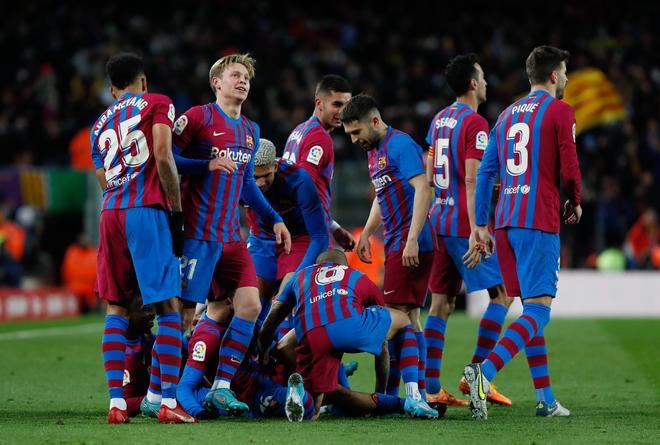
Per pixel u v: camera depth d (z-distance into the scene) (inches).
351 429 858.1
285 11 4148.6
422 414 938.7
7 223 2731.3
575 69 3779.5
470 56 1122.0
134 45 3767.2
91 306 2748.5
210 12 4015.8
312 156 1130.7
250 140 986.7
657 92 3708.2
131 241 902.4
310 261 1090.1
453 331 2027.6
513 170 978.1
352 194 2810.0
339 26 4079.7
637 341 1800.0
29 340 1852.9
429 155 1138.7
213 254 955.3
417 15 4160.9
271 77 3580.2
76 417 947.3
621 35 4072.3
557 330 2053.4
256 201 1027.3
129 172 908.6
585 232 2871.6
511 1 4205.2
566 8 4158.5
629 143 3189.0
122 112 917.8
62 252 3036.4
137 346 990.4
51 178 2731.3
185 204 957.2
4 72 3695.9
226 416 957.2
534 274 961.5
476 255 1019.3
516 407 1050.7
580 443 789.2
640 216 2928.2
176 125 957.8
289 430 847.7
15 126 3245.6
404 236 1060.5
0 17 3865.7
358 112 1058.1
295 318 952.3
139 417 959.0
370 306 966.4
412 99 3486.7
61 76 3602.4
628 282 2628.0
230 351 941.2
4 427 861.2
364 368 1370.6
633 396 1122.7
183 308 1036.5
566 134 958.4
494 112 3417.8
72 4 4050.2
